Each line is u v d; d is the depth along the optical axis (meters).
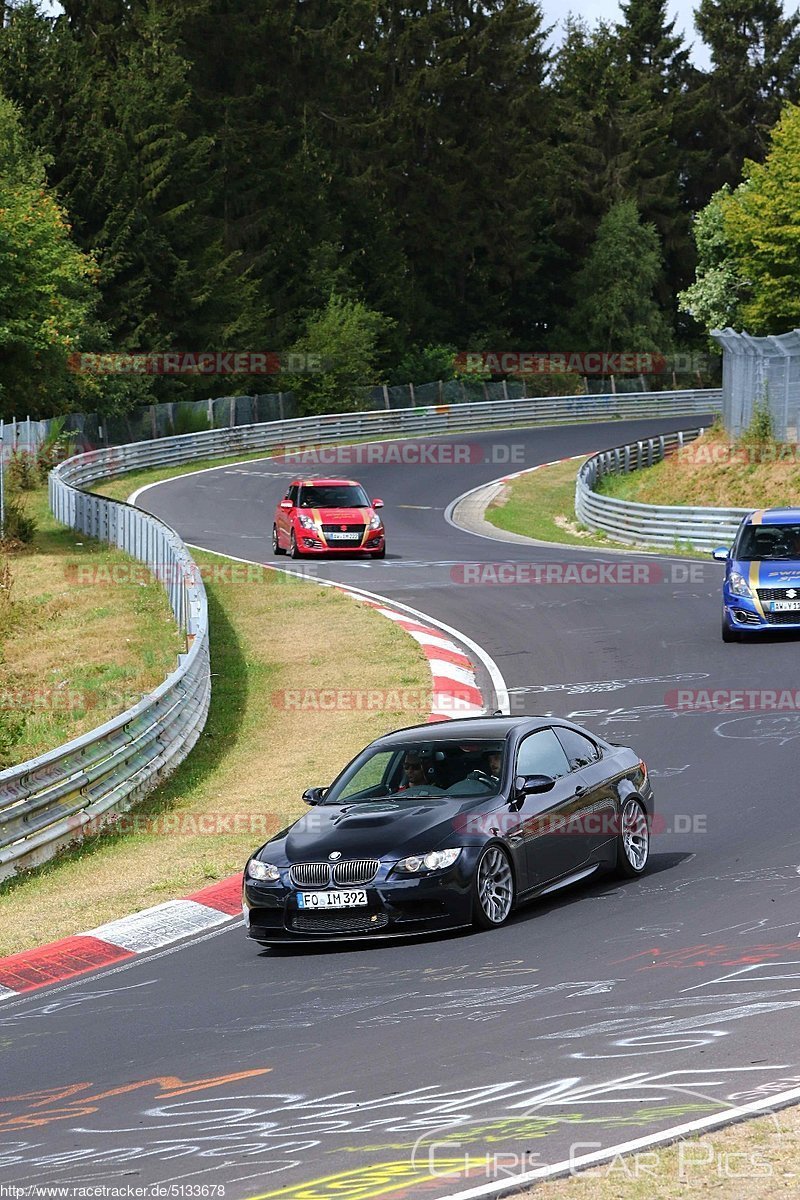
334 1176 20.89
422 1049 27.22
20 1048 30.73
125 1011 33.00
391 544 137.38
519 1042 26.94
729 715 62.94
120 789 55.50
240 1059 27.94
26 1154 23.48
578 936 35.34
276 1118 23.95
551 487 185.88
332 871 36.91
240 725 70.06
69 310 163.62
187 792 58.34
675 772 54.22
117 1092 26.61
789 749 56.00
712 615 89.75
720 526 125.75
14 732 69.00
